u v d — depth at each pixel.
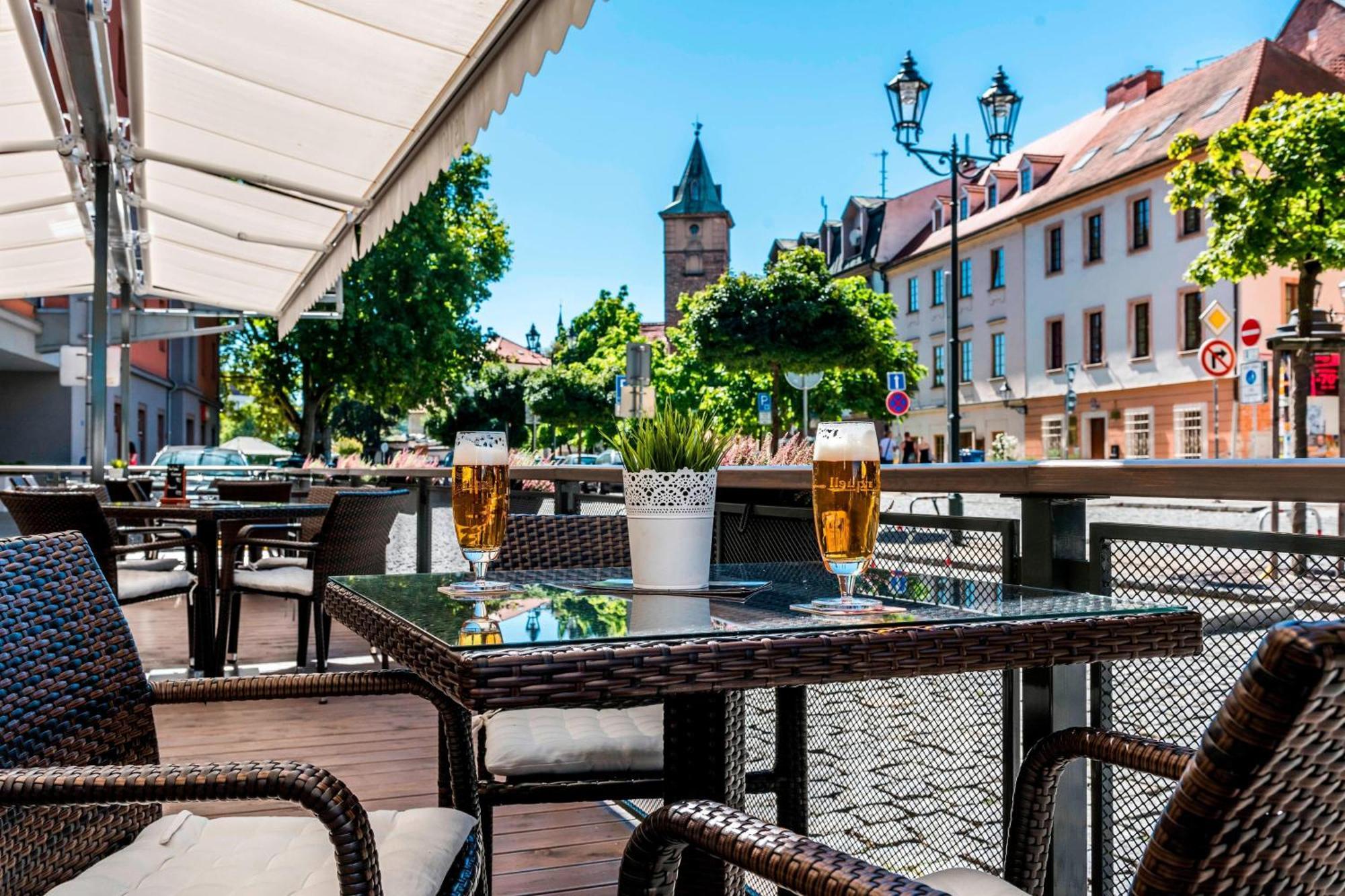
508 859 2.64
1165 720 1.55
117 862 1.37
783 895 1.53
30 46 4.22
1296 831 0.59
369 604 1.36
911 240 48.62
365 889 1.06
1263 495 1.26
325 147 4.93
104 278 5.69
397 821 1.49
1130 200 33.75
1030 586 1.58
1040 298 37.94
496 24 3.23
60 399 22.20
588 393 47.25
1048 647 1.18
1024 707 1.68
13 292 9.06
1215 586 1.46
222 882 1.30
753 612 1.25
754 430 31.41
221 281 8.54
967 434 42.41
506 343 98.12
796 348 28.36
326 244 6.42
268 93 4.46
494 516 1.55
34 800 1.04
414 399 26.08
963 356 42.50
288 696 1.58
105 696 1.43
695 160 86.88
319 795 1.05
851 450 1.30
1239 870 0.59
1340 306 29.47
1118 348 34.41
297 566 4.91
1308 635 0.52
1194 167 16.05
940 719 1.96
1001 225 39.47
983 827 1.84
